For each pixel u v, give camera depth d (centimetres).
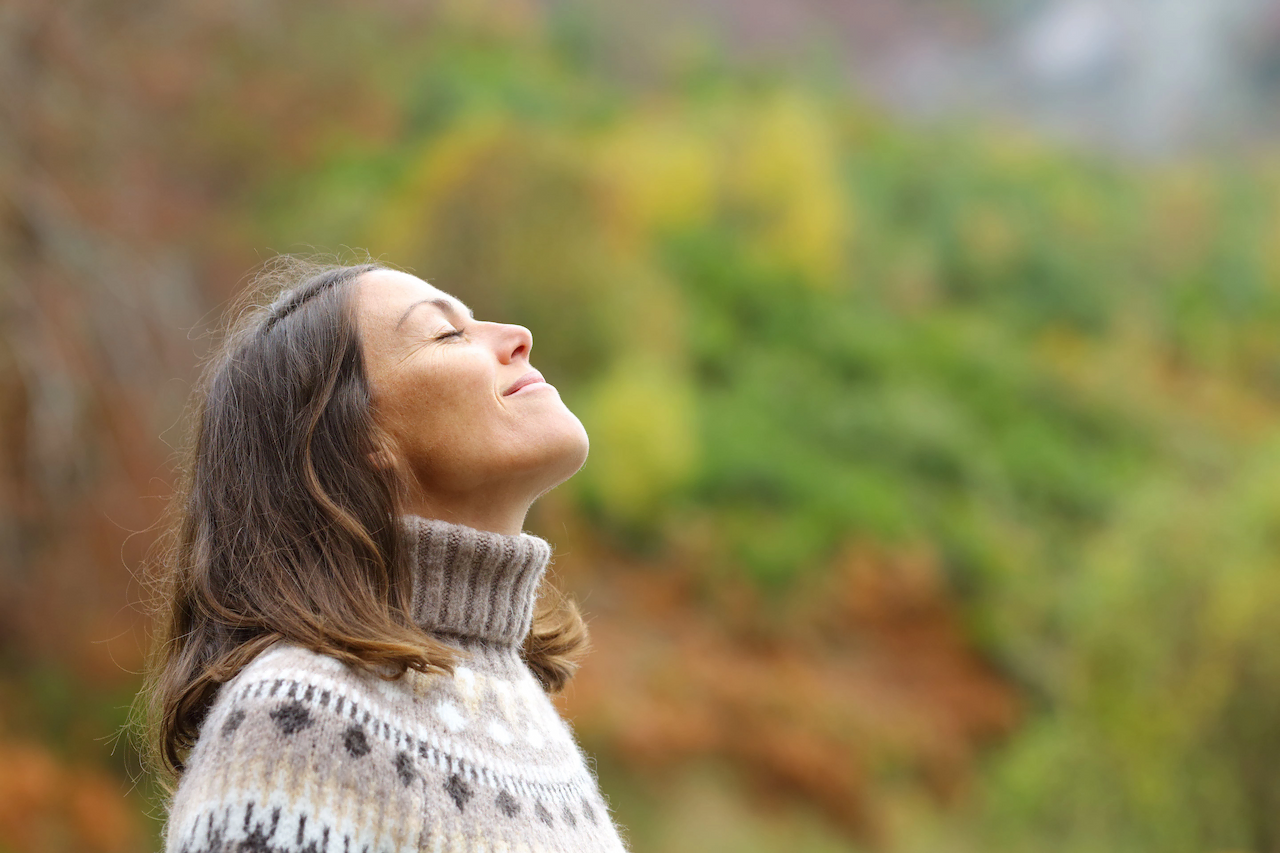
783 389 1919
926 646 1529
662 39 3247
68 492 959
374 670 118
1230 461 2256
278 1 1712
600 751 1144
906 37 3966
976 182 2959
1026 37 4078
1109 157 3656
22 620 953
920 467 1859
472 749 121
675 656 1335
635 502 1498
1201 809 846
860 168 2841
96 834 866
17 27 948
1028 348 2516
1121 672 919
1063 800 973
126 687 961
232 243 1245
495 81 2466
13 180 924
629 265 1670
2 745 884
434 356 136
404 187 1705
